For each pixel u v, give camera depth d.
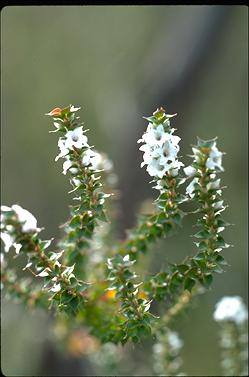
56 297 3.89
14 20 12.71
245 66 12.74
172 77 10.84
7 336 8.11
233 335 5.29
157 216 4.43
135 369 6.68
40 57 12.94
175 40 11.17
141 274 5.14
